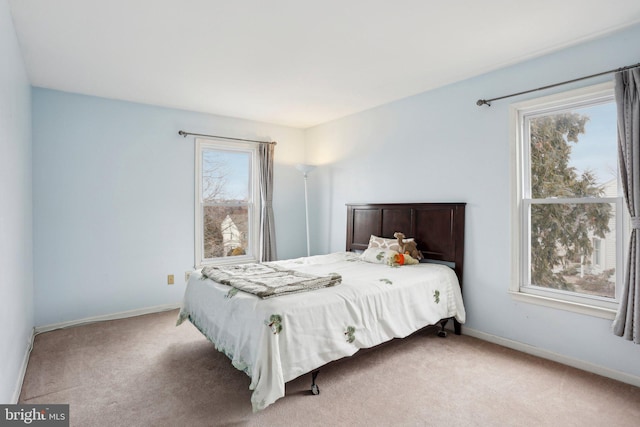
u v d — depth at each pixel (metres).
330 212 4.80
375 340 2.43
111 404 2.07
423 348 2.90
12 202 2.16
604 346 2.42
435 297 2.94
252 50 2.62
